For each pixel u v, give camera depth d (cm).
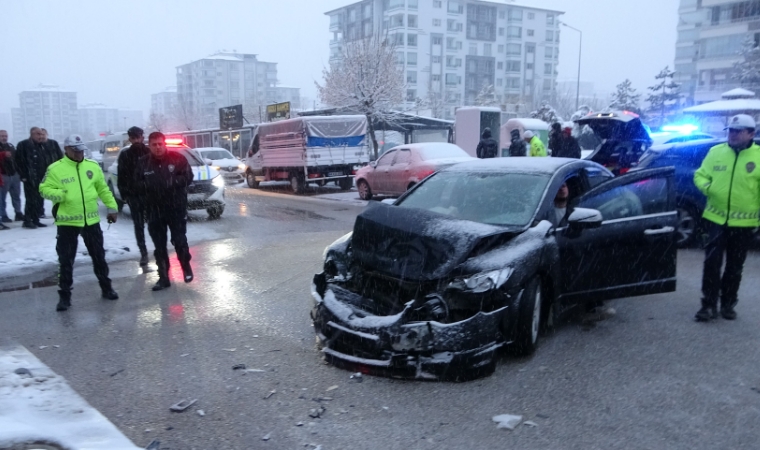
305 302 663
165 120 9106
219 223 1316
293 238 1108
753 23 5394
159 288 726
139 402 409
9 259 877
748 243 567
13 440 330
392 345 430
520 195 543
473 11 9062
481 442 351
